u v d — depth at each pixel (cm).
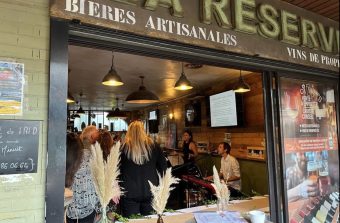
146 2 178
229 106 522
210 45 207
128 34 175
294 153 258
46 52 149
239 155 499
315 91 285
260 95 453
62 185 145
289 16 259
